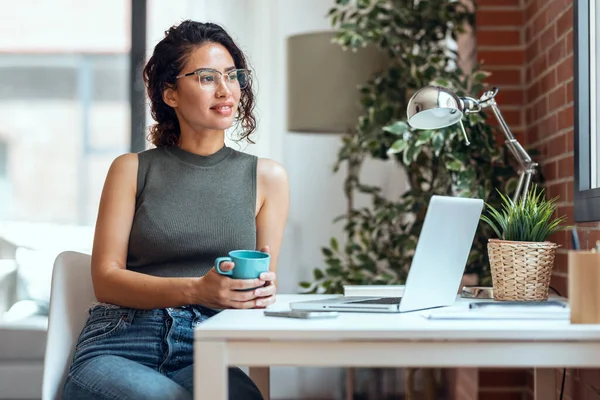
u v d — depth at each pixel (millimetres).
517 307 1404
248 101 2070
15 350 3354
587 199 2027
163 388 1498
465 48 3213
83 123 6602
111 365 1586
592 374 2066
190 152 1895
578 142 2113
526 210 1775
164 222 1805
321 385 3631
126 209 1818
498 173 2572
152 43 4473
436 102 1754
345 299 1686
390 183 3988
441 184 2756
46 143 6641
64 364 1718
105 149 6605
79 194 6664
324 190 4066
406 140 2537
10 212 6699
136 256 1822
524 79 2887
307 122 3207
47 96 6598
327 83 3174
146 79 1954
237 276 1621
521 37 2914
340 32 2947
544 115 2584
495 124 2869
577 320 1339
